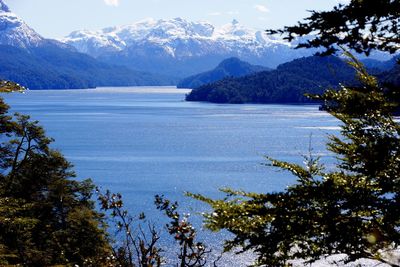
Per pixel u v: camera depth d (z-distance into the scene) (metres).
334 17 6.68
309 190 7.76
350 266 34.44
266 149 142.12
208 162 122.56
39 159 37.22
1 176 36.41
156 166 116.31
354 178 8.40
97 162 122.75
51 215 35.22
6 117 36.25
